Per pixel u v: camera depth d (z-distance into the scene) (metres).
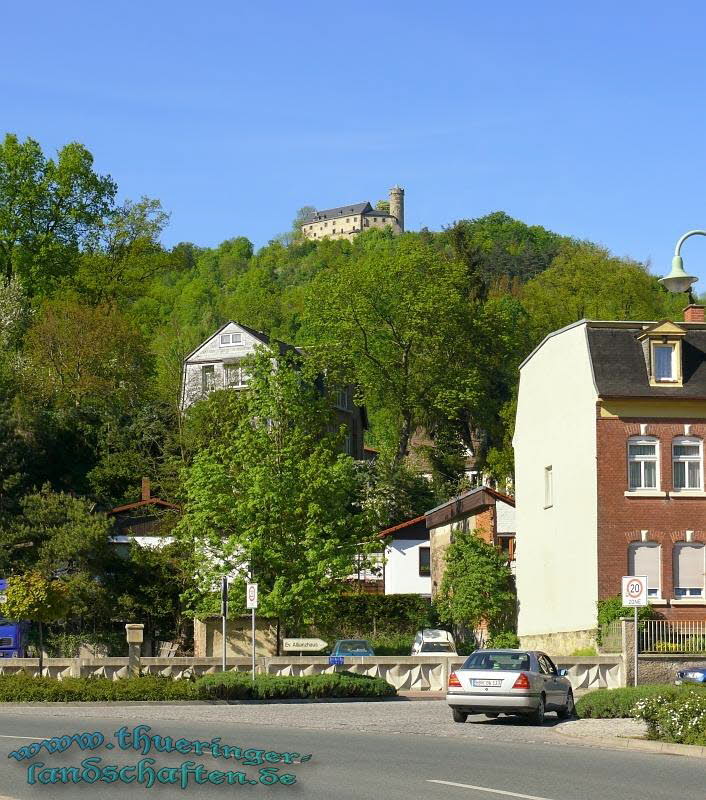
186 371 86.44
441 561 65.75
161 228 95.50
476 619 57.00
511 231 157.38
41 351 78.69
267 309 128.00
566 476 48.47
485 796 14.42
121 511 65.44
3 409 66.69
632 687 28.08
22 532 54.81
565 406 48.75
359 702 32.59
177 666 38.50
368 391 85.69
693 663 36.31
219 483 47.03
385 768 17.14
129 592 55.38
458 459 86.00
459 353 85.31
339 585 47.34
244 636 51.94
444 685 38.66
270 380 48.66
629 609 43.22
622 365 46.34
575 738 22.69
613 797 14.54
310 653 50.97
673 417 45.94
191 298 134.00
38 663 37.88
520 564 53.97
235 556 45.91
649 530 45.22
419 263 86.25
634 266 89.50
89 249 91.25
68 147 88.62
